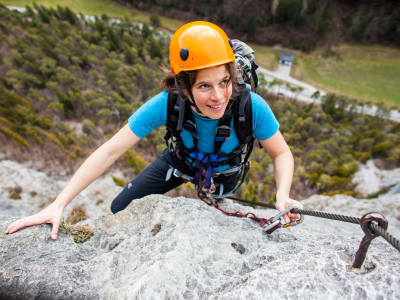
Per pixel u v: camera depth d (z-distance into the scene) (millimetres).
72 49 50281
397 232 5477
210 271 1644
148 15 76875
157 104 1787
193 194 15555
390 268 1332
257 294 1347
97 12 76125
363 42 71938
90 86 42312
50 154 22297
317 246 1706
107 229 2223
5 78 36531
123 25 66562
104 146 1862
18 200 11523
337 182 27453
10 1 75000
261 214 2957
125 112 34125
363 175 31125
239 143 1955
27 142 22922
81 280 1644
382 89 58219
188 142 1977
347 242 1661
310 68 64750
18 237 1908
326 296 1293
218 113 1598
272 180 24844
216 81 1460
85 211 9578
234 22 72875
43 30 58312
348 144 37250
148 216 2145
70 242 1988
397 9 68250
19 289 1589
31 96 35562
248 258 1727
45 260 1759
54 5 75625
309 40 70938
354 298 1267
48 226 1997
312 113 44406
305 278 1369
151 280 1479
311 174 28094
